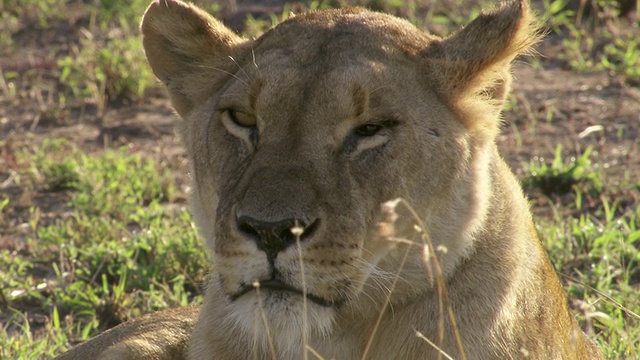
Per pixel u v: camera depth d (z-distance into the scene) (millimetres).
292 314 6789
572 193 13836
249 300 6918
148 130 16641
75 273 12094
